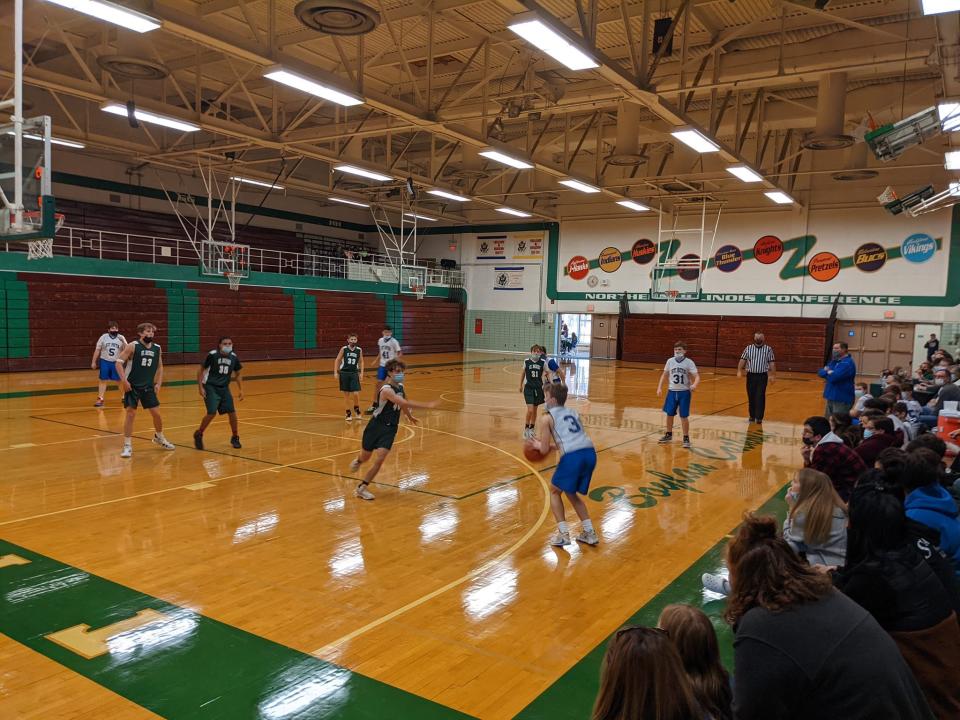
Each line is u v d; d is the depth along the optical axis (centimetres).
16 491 785
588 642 455
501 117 1719
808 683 198
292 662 418
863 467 555
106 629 455
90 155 2614
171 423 1259
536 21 876
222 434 1173
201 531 662
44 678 392
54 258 2119
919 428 862
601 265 3366
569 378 2372
